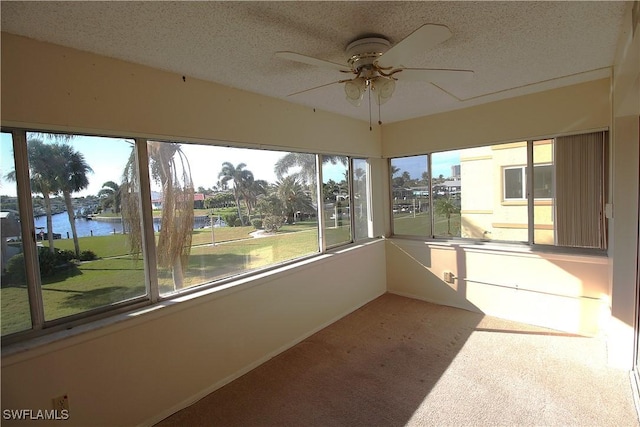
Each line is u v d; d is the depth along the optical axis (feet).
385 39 5.71
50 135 5.59
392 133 13.29
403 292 13.51
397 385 7.48
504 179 10.95
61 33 5.13
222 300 7.79
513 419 6.28
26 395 5.03
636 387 6.95
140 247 6.77
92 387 5.72
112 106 6.13
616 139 7.45
